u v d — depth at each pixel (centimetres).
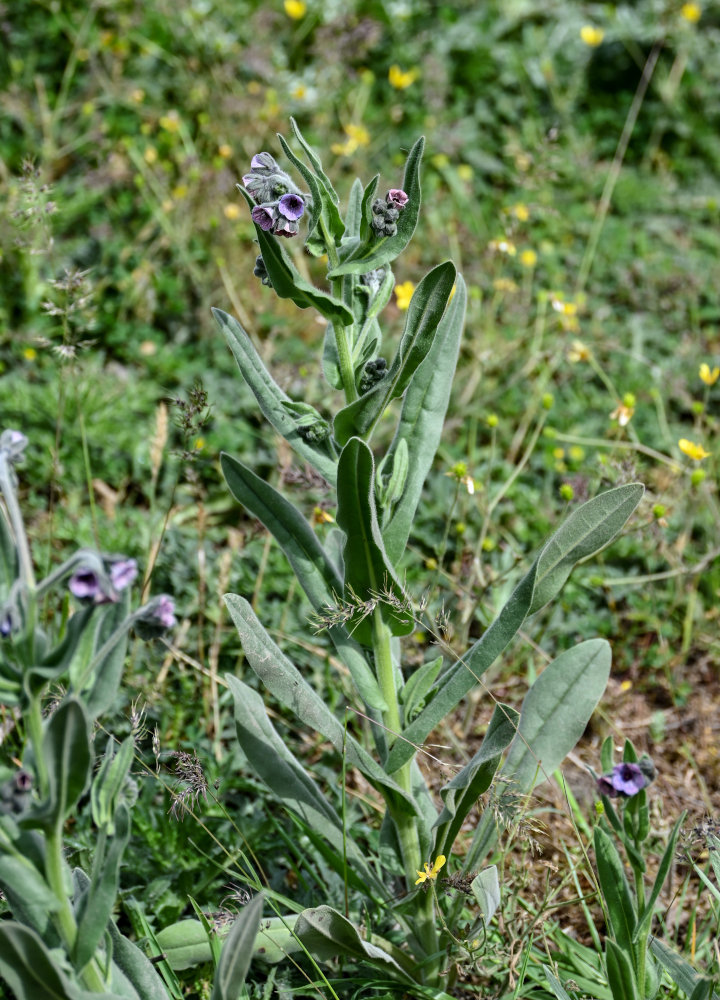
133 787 185
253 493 246
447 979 249
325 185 214
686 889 280
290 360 491
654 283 575
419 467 238
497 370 496
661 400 487
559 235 611
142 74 651
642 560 419
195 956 242
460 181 636
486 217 621
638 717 365
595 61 761
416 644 352
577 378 504
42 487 418
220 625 332
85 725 157
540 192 623
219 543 414
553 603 393
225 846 280
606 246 606
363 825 291
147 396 466
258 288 524
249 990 243
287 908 270
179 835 278
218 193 532
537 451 473
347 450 204
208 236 531
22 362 480
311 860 284
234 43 677
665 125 723
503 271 574
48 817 164
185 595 373
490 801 230
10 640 166
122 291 508
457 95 711
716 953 232
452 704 229
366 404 216
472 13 764
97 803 183
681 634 397
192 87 638
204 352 503
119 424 444
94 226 536
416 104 696
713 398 505
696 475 372
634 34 766
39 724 170
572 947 259
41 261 505
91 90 622
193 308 520
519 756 251
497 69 734
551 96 735
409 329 210
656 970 225
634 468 356
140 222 551
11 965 166
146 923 247
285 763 254
